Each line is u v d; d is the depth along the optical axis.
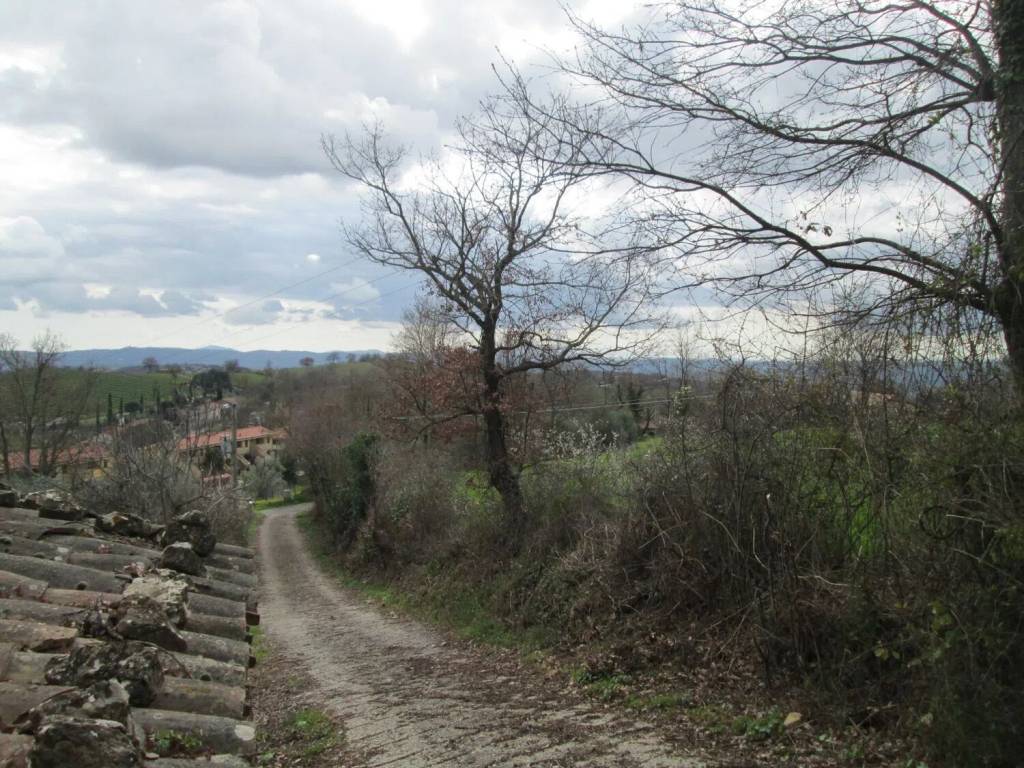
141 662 4.35
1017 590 5.85
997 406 6.34
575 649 12.42
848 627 7.86
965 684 5.87
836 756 6.69
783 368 9.45
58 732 3.10
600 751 7.38
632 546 12.61
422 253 19.23
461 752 7.78
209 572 7.74
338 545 36.22
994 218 6.73
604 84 9.00
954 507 6.26
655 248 9.10
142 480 26.45
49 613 5.05
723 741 7.43
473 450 23.33
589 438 20.53
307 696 11.66
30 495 8.27
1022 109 6.82
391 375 28.52
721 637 9.95
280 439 70.56
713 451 10.66
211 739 4.08
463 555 20.55
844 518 8.87
